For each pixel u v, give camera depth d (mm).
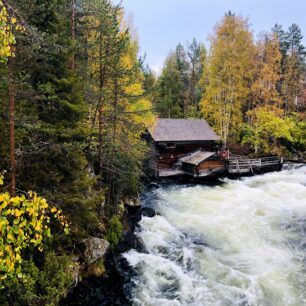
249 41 30266
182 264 11828
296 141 31203
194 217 16391
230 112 31500
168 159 26562
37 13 9805
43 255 8453
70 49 10164
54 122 10078
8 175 8391
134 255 12328
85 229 11000
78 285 9227
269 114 30344
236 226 15062
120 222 13047
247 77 31797
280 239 13703
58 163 10023
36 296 7148
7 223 3742
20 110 8547
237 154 31625
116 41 13258
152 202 19188
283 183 22812
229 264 11750
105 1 13180
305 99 38156
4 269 3854
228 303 9492
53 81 9953
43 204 4059
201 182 24688
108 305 9391
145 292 10094
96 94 12508
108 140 14023
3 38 3949
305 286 10289
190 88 47688
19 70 8484
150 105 18938
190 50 51938
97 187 13266
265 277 10766
